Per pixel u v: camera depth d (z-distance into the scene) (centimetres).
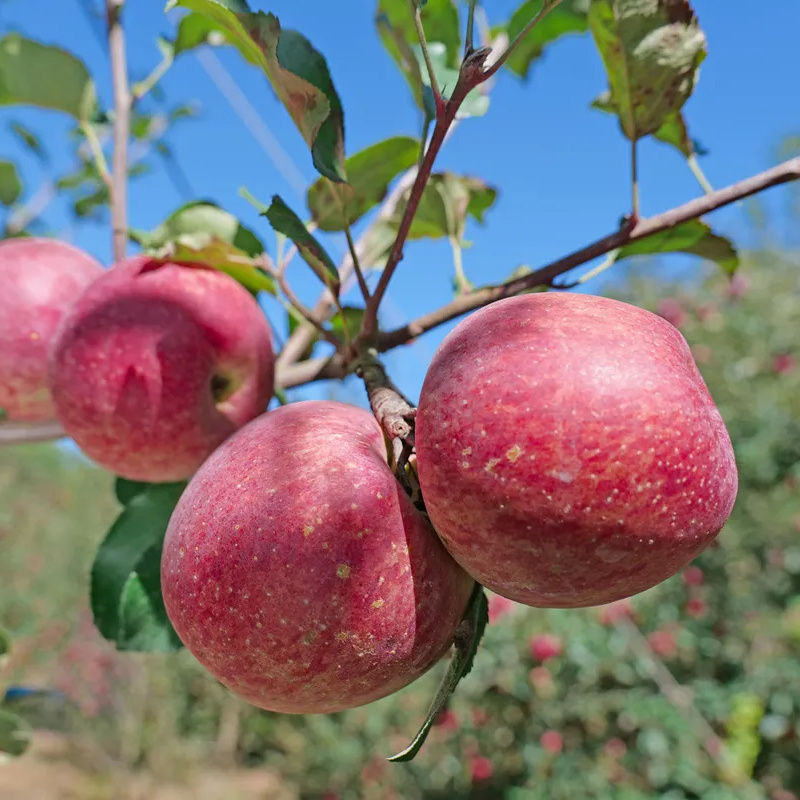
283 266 25
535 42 35
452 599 18
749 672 95
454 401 16
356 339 23
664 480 15
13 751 36
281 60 20
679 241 27
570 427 15
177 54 37
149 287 24
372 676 17
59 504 213
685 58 22
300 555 16
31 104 34
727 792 83
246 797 138
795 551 101
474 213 35
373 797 119
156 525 25
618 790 92
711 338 131
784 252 157
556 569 15
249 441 18
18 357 29
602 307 17
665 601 104
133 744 145
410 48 23
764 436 113
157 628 24
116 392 23
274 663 17
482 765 102
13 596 169
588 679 99
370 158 28
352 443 18
